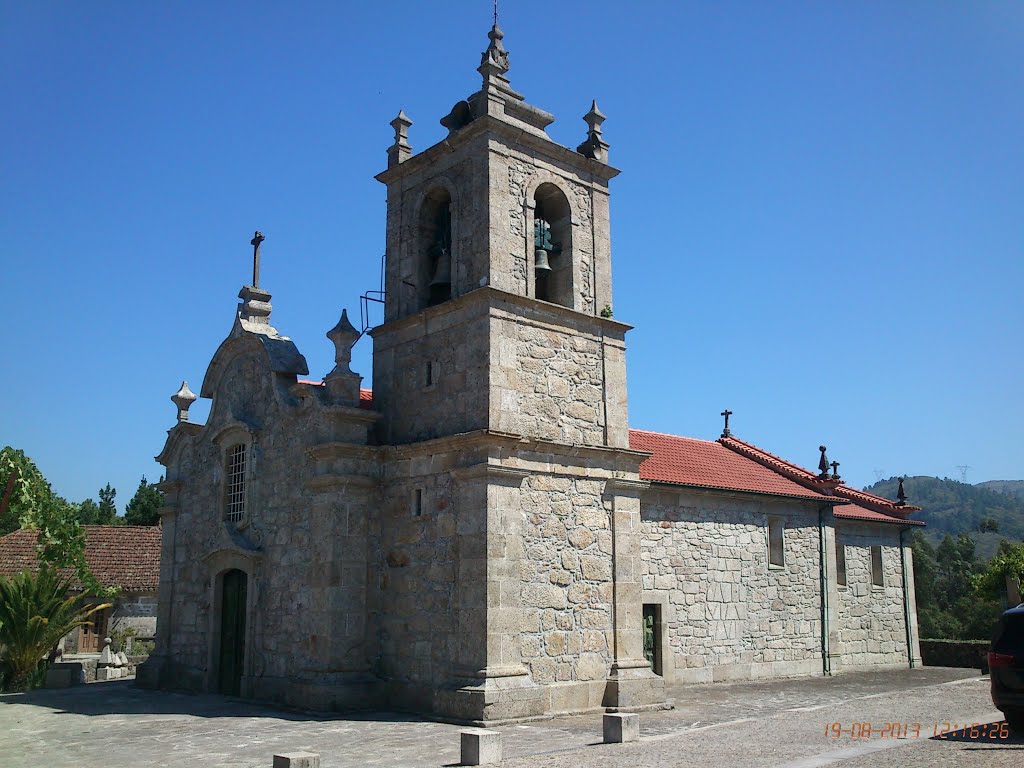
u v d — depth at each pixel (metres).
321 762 13.10
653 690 19.50
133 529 39.88
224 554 23.16
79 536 27.14
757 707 19.38
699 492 24.70
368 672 19.30
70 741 15.86
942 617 71.62
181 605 25.20
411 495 19.50
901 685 24.45
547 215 21.67
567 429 19.78
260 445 22.81
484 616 17.25
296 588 20.47
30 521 23.30
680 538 24.22
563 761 12.14
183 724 17.69
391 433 20.70
